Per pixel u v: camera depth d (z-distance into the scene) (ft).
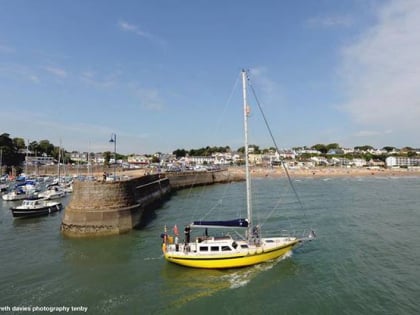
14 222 111.34
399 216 120.57
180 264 64.44
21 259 71.15
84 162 443.32
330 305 50.19
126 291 54.75
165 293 54.03
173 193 206.08
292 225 104.99
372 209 136.77
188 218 117.39
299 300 51.85
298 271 63.36
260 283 57.72
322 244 82.07
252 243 66.28
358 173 416.67
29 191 177.06
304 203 154.40
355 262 68.80
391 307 49.42
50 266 66.54
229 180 299.38
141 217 104.68
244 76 67.36
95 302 50.93
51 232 96.37
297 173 394.73
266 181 306.76
